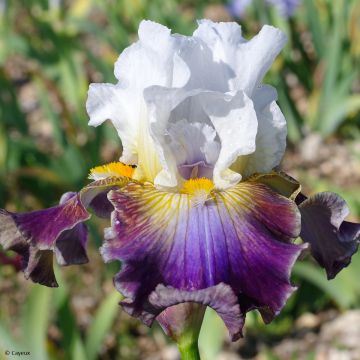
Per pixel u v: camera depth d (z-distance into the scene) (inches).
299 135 52.6
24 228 19.6
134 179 20.2
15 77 68.4
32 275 19.8
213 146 19.8
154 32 19.6
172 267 18.1
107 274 41.7
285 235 18.7
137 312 17.7
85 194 20.2
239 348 37.1
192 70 19.7
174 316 18.4
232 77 19.9
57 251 19.5
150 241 18.4
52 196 45.9
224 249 18.3
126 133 20.4
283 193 20.1
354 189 44.5
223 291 17.3
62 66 50.3
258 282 17.9
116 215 18.8
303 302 37.8
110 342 38.3
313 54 59.9
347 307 35.3
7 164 44.4
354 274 33.5
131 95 20.1
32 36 63.3
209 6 73.3
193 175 19.9
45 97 43.8
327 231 19.8
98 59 48.3
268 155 20.1
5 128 45.6
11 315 39.3
